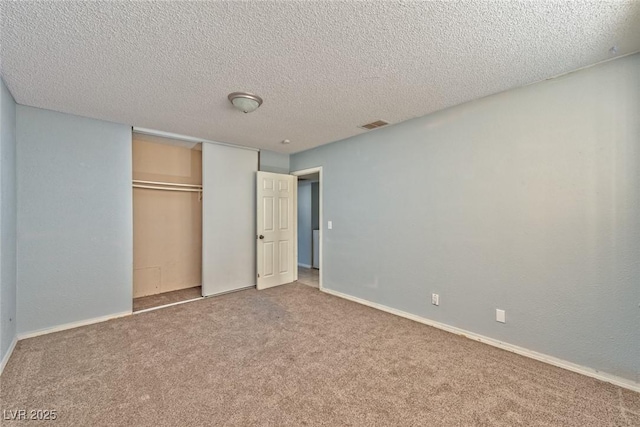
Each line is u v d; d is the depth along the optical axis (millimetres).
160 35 1640
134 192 3982
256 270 4504
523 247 2346
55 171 2844
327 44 1737
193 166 4543
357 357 2311
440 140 2889
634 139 1883
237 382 1968
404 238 3238
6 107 2297
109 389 1882
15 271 2592
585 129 2057
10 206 2428
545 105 2229
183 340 2619
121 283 3234
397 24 1553
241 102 2471
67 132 2908
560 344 2164
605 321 1983
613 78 1945
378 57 1887
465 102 2672
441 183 2887
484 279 2576
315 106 2732
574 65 2010
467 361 2244
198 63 1954
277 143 4207
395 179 3324
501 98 2457
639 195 1868
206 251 4008
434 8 1429
